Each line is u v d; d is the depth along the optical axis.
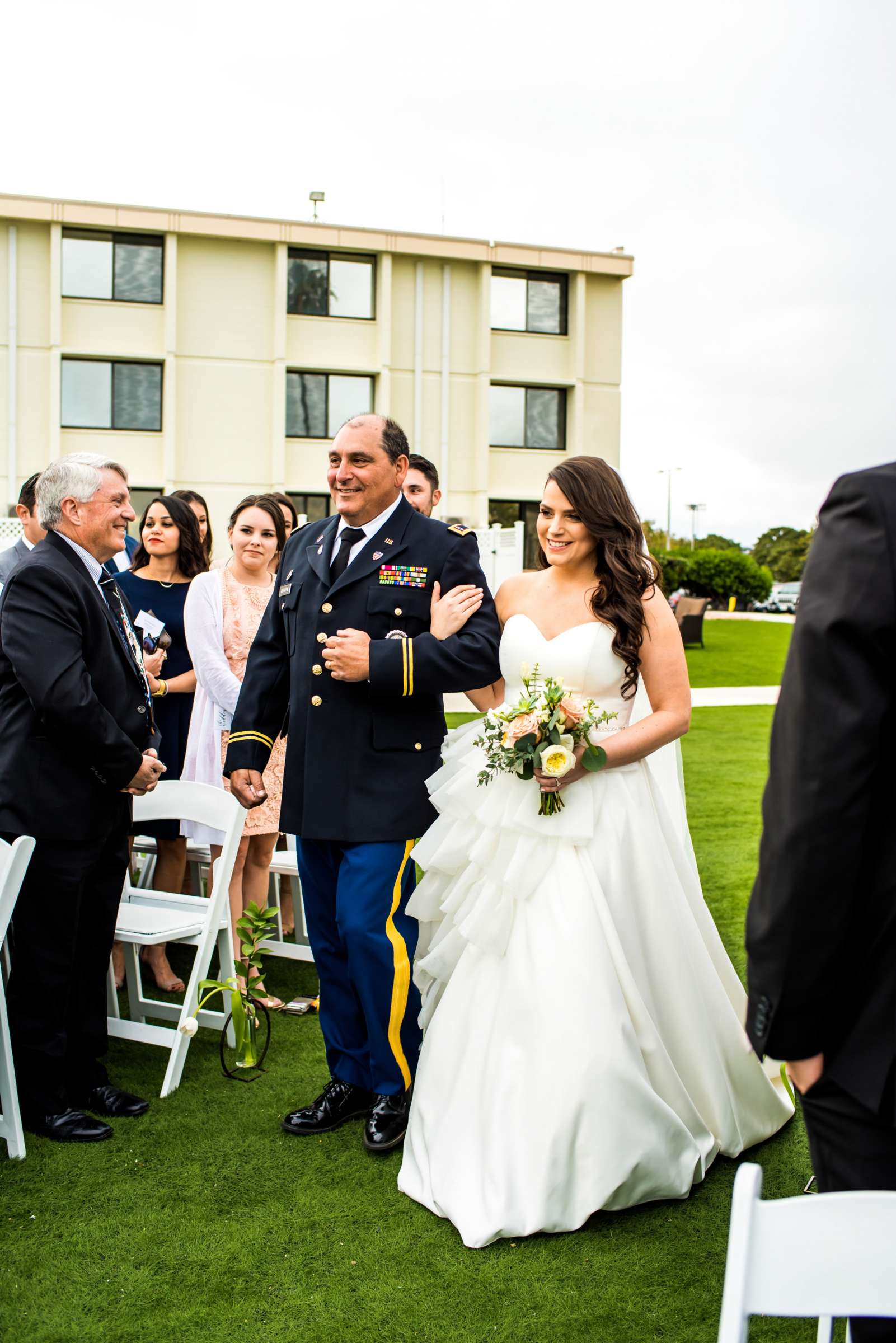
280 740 4.60
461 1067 3.04
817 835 1.46
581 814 3.06
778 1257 1.29
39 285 23.02
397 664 3.22
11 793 3.23
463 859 3.27
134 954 4.11
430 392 25.23
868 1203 1.30
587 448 26.27
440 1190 2.89
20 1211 2.88
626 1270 2.62
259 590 4.68
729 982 3.45
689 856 3.69
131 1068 3.87
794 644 1.53
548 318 25.95
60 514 3.43
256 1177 3.07
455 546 3.54
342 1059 3.45
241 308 23.94
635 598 3.20
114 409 23.53
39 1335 2.38
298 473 24.72
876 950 1.53
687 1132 2.96
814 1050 1.56
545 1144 2.79
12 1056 3.18
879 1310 1.28
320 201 25.05
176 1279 2.59
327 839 3.36
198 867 5.12
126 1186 3.02
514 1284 2.56
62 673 3.20
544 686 3.13
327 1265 2.65
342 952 3.47
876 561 1.46
